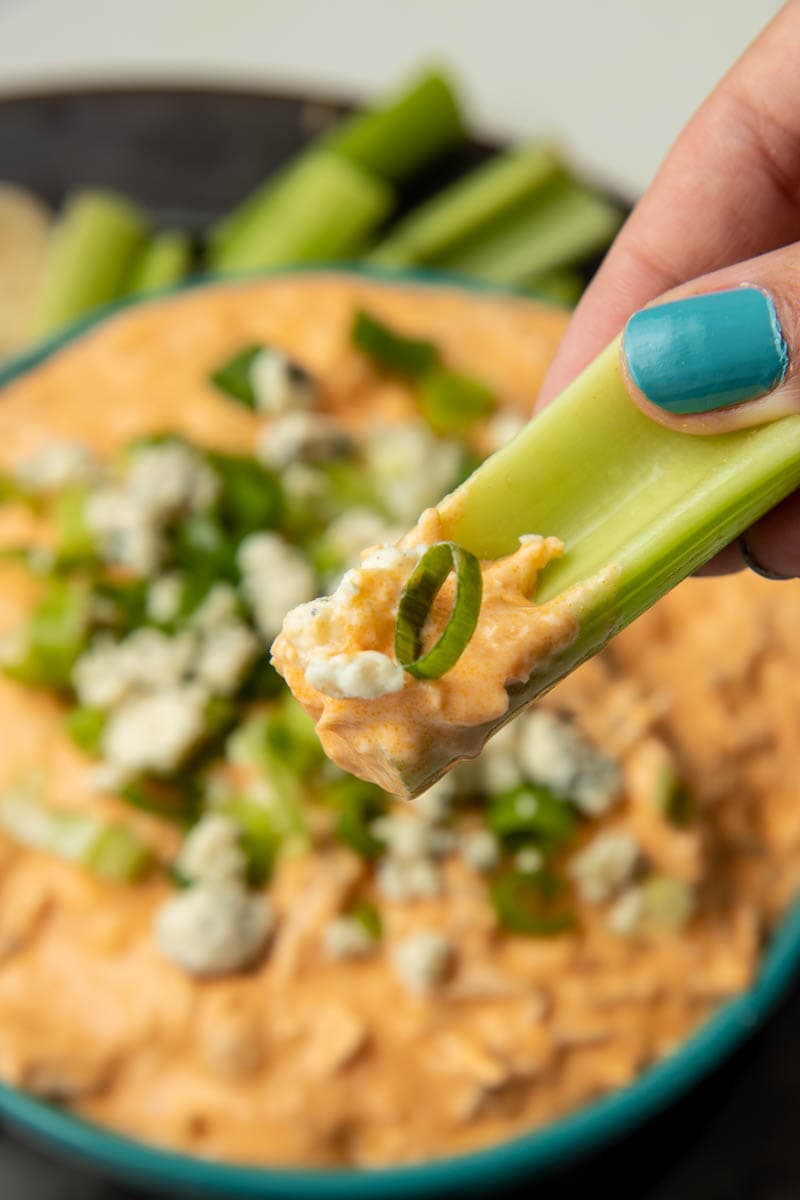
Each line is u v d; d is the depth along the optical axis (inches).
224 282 15.3
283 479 13.5
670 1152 13.1
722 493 8.0
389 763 7.8
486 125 19.2
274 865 12.1
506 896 11.9
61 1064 11.8
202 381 14.4
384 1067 11.8
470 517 8.2
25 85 17.8
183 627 12.7
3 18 20.4
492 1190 11.9
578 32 20.1
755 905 12.6
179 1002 11.8
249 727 12.4
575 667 8.0
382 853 12.0
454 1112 11.8
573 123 19.3
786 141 10.2
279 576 12.8
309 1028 11.8
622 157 19.1
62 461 13.4
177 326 14.8
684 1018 12.2
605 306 10.3
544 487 8.2
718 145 10.2
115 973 11.9
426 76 17.1
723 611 13.2
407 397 14.5
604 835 12.3
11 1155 12.8
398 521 13.2
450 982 11.9
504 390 14.7
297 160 18.0
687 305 8.1
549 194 17.3
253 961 11.9
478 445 14.2
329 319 14.8
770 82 10.1
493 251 17.2
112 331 14.9
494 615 7.8
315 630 7.8
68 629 12.4
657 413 8.1
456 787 12.1
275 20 20.4
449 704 7.7
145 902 12.1
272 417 14.1
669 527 8.0
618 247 10.4
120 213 17.2
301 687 7.9
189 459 13.2
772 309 8.0
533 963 12.0
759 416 8.0
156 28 20.4
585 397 8.2
